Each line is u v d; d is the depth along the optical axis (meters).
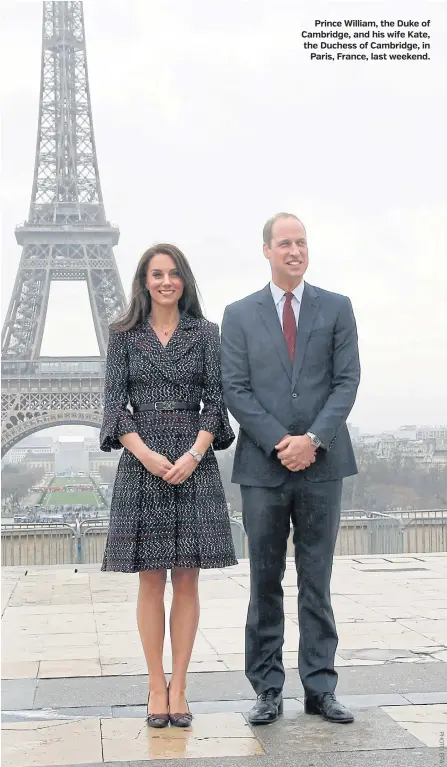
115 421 6.32
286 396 6.35
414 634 9.39
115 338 6.53
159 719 6.21
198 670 7.96
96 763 5.45
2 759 5.56
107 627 10.20
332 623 6.50
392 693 6.99
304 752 5.57
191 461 6.25
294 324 6.48
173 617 6.47
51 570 15.90
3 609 11.59
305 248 6.46
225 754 5.57
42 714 6.59
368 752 5.54
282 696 6.63
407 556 17.05
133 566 6.21
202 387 6.50
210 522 6.32
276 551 6.44
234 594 12.41
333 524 6.44
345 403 6.32
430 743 5.69
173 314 6.59
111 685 7.44
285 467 6.34
